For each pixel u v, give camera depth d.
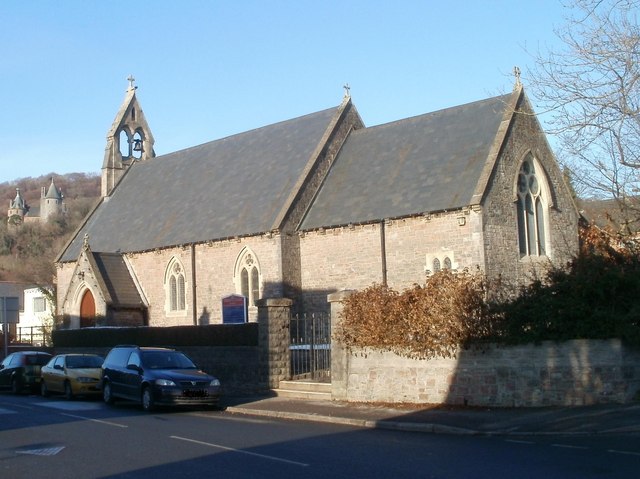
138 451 14.80
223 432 17.55
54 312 54.53
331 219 34.69
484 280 20.97
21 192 174.75
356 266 33.44
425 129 36.03
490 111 33.53
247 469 12.48
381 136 37.88
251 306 36.81
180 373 23.06
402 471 12.02
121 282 42.84
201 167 46.47
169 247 40.94
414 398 21.06
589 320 18.94
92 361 29.39
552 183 33.16
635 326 18.98
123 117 53.19
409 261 31.48
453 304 20.19
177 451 14.66
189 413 22.59
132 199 49.28
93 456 14.32
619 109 19.48
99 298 41.53
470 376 20.00
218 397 22.98
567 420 16.89
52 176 181.62
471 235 29.55
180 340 30.28
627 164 20.98
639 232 24.64
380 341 21.70
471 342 19.89
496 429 16.53
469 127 33.84
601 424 16.20
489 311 19.89
